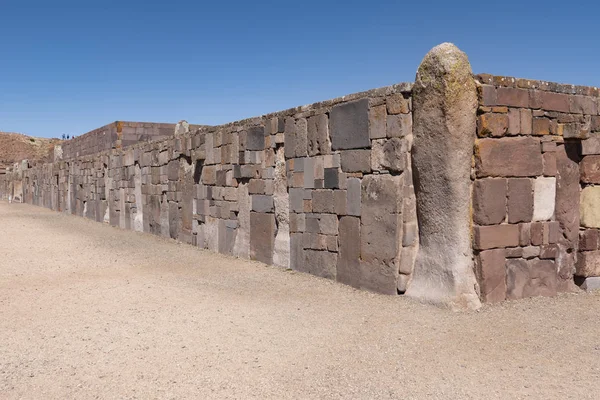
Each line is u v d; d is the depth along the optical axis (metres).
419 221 7.58
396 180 7.70
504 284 7.35
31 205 34.09
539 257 7.70
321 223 9.34
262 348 5.72
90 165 23.06
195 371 5.09
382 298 7.73
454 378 4.84
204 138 13.31
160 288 8.77
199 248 13.58
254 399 4.48
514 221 7.39
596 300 7.60
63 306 7.57
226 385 4.77
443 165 7.06
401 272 7.71
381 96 7.93
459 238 7.07
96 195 22.38
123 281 9.38
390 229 7.80
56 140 62.03
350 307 7.34
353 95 8.51
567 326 6.33
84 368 5.20
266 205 10.89
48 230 18.33
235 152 11.91
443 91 6.92
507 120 7.26
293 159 10.02
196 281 9.34
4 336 6.19
